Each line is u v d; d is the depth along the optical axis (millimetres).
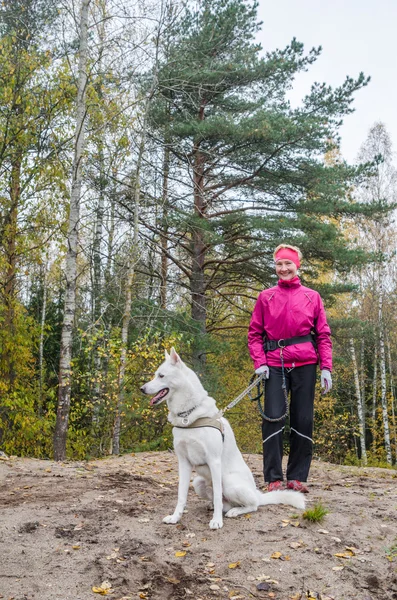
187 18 15016
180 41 13906
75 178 9336
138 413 12109
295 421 5016
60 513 4504
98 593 3318
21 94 12164
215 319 19891
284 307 4965
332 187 14656
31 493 5188
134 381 12242
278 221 14281
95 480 5754
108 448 13148
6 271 13812
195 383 4316
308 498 5074
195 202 15547
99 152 12547
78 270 15820
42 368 16891
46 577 3467
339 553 3785
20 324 14195
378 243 23844
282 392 4934
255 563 3652
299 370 4953
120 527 4203
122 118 11078
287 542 3912
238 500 4387
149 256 14773
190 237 17594
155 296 15031
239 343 18812
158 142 14023
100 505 4723
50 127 12477
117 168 12453
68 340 9055
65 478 5887
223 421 4477
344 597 3320
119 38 9945
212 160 15258
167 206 14266
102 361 13547
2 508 4641
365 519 4406
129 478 5953
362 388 25391
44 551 3799
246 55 14672
